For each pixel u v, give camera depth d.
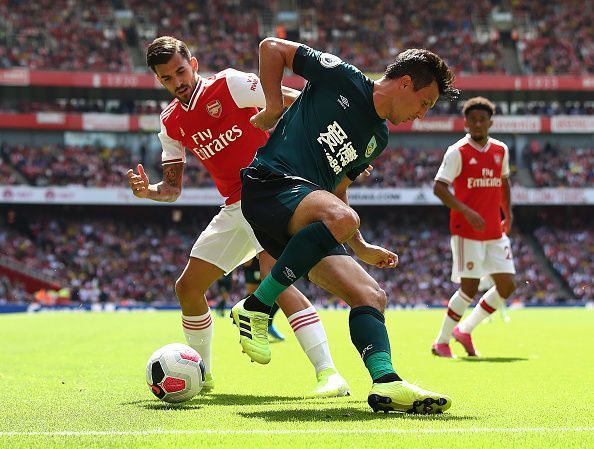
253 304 6.59
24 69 56.28
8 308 47.78
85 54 59.81
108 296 54.81
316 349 8.40
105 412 6.78
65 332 22.41
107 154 60.09
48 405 7.32
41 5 62.28
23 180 57.34
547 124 59.34
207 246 9.02
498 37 65.06
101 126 58.22
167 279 56.47
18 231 58.47
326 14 66.06
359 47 64.38
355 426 5.85
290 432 5.58
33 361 13.16
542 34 64.81
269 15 65.56
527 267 57.69
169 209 60.31
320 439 5.30
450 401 6.38
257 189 6.73
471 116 13.77
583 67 62.56
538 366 11.84
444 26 65.62
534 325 24.92
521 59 63.22
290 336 19.86
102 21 62.56
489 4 66.50
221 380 9.98
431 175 60.03
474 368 11.52
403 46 64.38
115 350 15.72
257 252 8.98
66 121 57.94
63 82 56.72
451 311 13.77
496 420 6.19
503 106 64.12
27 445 5.17
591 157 61.34
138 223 59.81
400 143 62.62
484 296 14.01
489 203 13.96
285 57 6.97
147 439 5.37
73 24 61.69
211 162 9.06
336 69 6.75
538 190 57.59
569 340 18.16
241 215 8.94
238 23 65.00
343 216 6.29
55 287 54.72
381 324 6.63
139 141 61.09
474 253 13.77
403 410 6.46
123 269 56.56
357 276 6.75
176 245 58.66
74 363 12.74
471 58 63.22
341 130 6.72
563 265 57.38
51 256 56.25
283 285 6.43
